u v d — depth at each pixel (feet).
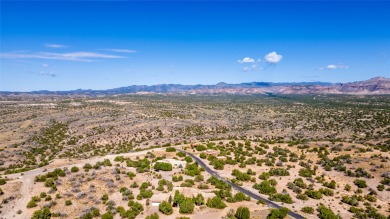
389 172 272.51
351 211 207.62
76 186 225.56
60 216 181.27
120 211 188.75
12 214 182.60
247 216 177.68
